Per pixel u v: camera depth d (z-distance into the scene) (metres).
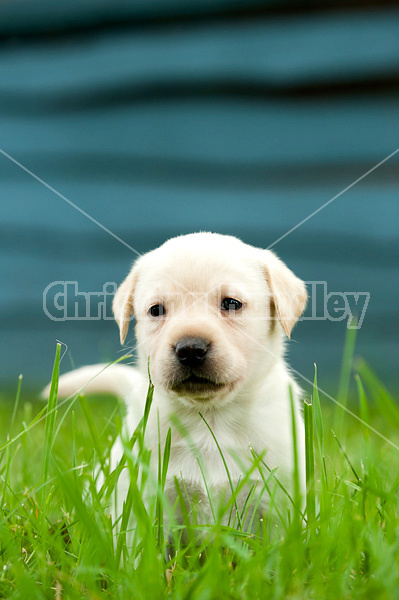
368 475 3.14
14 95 9.05
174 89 8.80
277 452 3.48
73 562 2.65
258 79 8.59
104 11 8.74
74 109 9.02
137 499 2.58
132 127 8.91
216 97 8.73
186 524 2.99
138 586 2.35
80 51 8.97
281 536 3.09
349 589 2.42
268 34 8.52
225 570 2.46
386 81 8.23
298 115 8.57
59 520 3.22
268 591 2.33
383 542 2.56
